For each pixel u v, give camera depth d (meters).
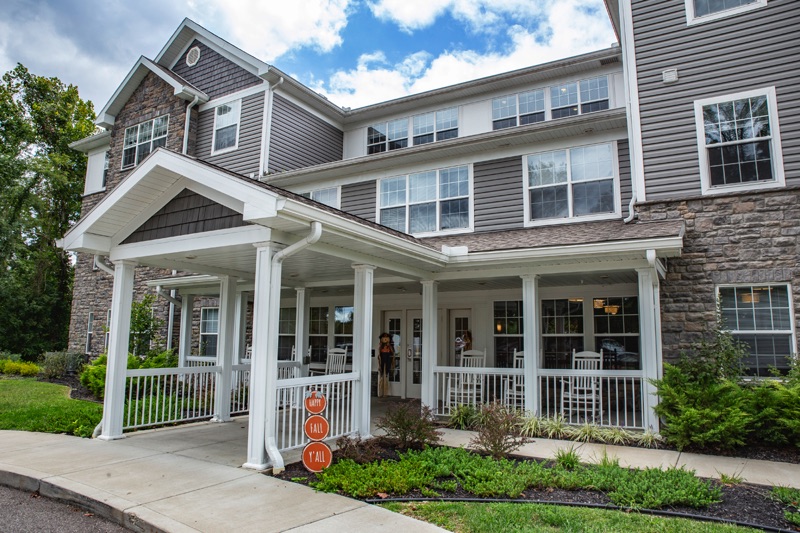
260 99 14.81
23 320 25.09
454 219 11.74
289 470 5.98
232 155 15.04
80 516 4.77
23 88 28.70
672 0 9.42
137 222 7.61
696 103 9.05
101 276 18.42
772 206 8.36
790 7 8.59
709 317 8.48
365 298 7.73
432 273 9.49
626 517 4.41
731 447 6.89
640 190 9.24
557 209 10.68
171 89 16.45
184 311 13.80
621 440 7.55
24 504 5.11
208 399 10.48
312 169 13.34
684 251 8.79
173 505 4.69
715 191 8.71
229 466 6.16
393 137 15.67
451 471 5.72
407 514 4.55
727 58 8.92
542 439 7.84
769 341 8.25
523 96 13.80
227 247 6.60
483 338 12.02
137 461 6.34
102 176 19.28
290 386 6.49
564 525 4.20
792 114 8.41
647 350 7.89
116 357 7.78
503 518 4.36
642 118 9.40
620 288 10.73
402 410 6.99
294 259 7.54
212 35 15.98
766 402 7.07
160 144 16.42
